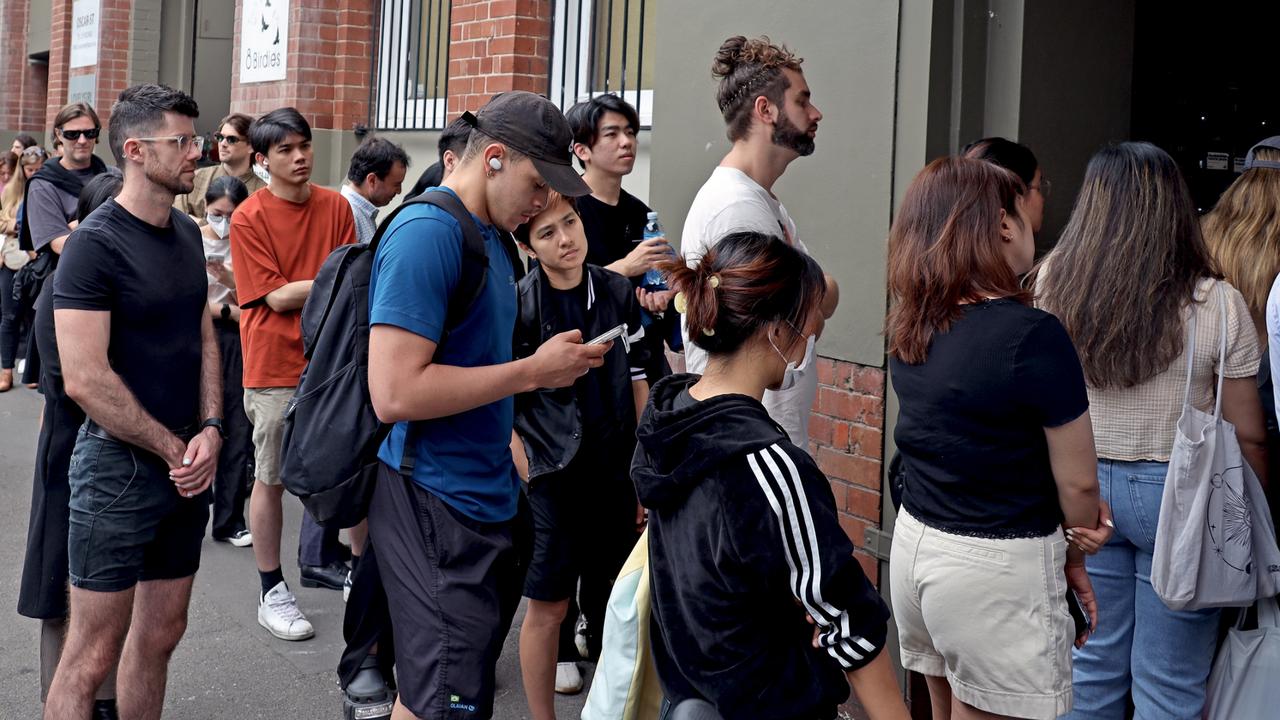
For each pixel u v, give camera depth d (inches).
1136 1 180.4
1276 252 140.1
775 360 92.8
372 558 162.7
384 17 365.4
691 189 212.8
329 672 191.5
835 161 179.6
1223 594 122.6
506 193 122.1
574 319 155.3
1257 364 125.0
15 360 414.9
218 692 183.3
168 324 139.3
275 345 207.3
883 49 170.9
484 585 121.3
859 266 175.3
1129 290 121.6
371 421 122.0
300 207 218.4
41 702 176.7
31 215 290.2
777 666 88.6
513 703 180.7
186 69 542.0
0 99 699.4
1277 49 200.5
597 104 185.5
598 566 162.2
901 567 116.2
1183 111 190.5
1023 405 105.5
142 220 138.1
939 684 124.7
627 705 97.4
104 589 136.3
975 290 109.1
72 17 588.4
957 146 166.4
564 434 152.3
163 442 136.9
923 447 111.8
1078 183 171.0
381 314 113.0
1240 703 130.3
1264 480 128.9
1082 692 137.1
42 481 152.3
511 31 292.0
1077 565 116.9
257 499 205.5
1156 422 125.2
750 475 86.3
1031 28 163.8
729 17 201.9
